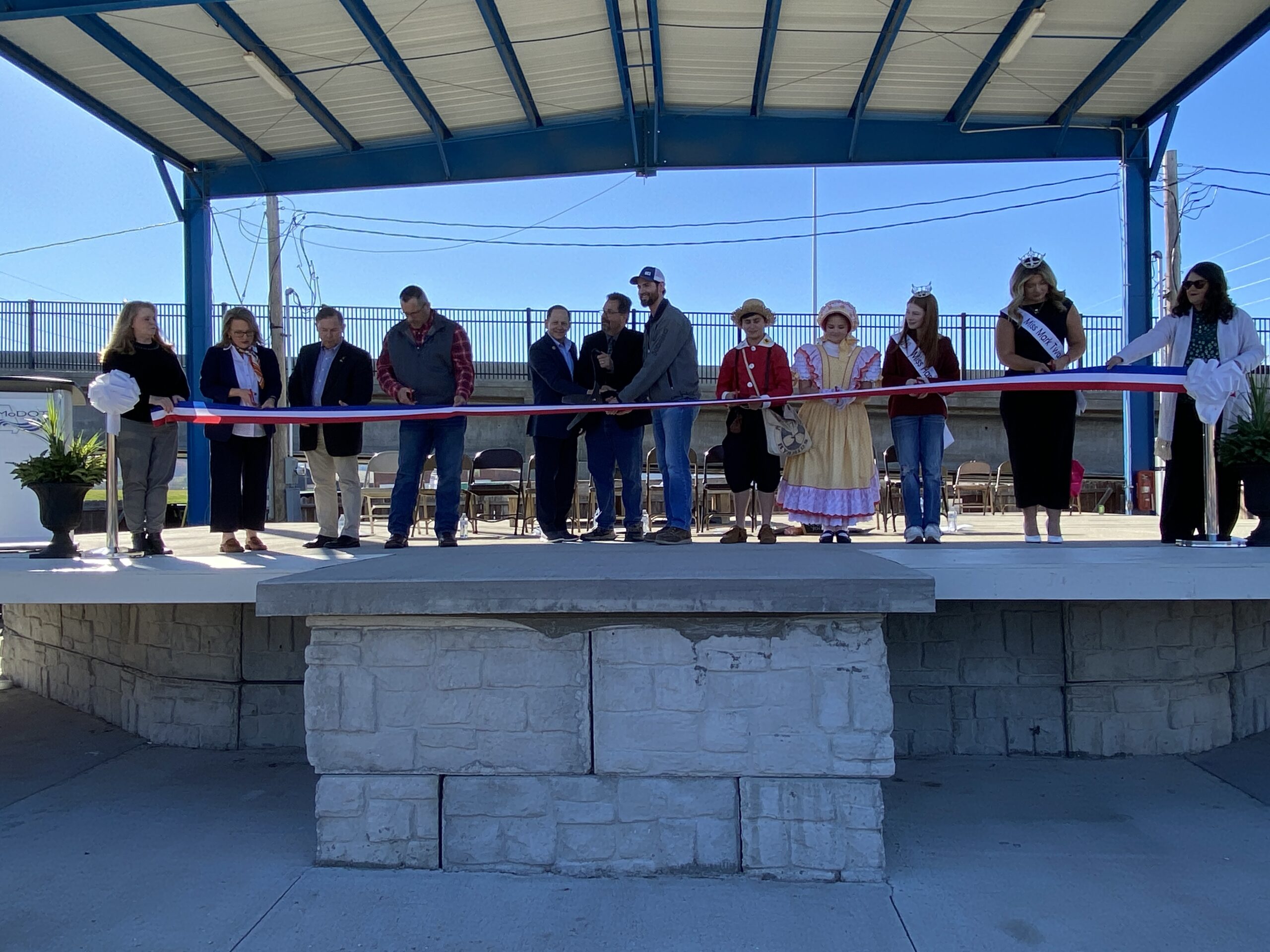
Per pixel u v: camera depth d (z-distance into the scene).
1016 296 6.21
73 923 4.04
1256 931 3.90
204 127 10.16
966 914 4.02
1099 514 13.01
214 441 6.44
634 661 4.30
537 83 9.84
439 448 6.89
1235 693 6.34
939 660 6.06
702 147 10.61
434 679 4.36
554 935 3.83
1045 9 8.52
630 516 7.30
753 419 6.85
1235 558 5.17
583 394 7.21
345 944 3.80
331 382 6.86
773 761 4.25
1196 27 8.84
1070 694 6.00
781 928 3.88
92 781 5.91
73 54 8.66
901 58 9.42
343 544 6.80
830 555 5.36
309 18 8.46
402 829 4.39
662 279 6.88
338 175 10.90
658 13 8.75
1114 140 10.77
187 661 6.59
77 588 5.34
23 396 7.10
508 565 4.91
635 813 4.30
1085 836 4.86
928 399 6.42
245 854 4.71
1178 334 6.06
